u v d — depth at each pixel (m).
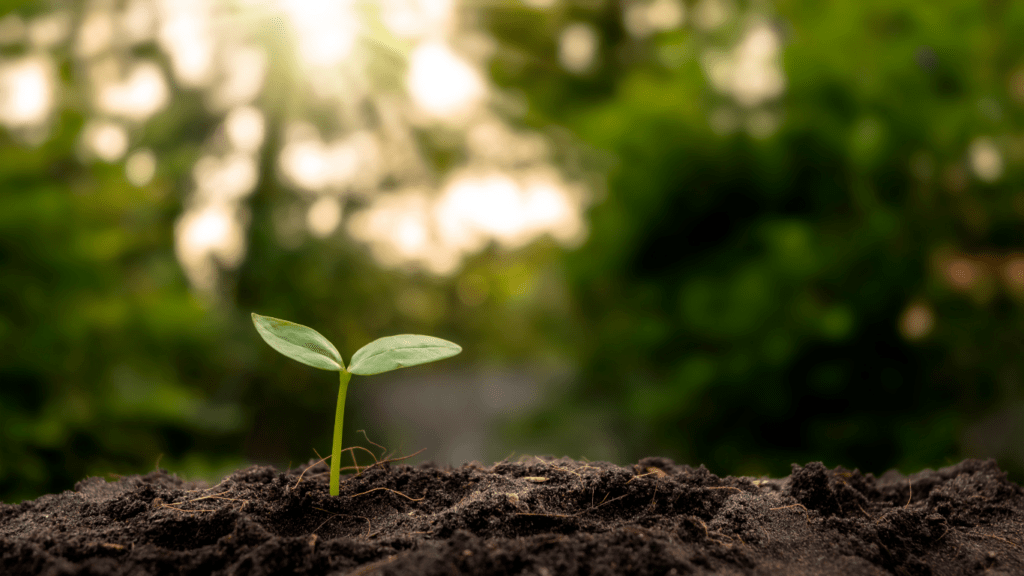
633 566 0.46
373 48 1.58
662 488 0.49
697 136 1.14
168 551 0.46
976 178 1.03
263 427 1.52
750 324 1.03
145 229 1.39
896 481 0.53
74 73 1.33
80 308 1.02
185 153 1.53
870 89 1.04
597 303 1.32
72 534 0.47
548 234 1.87
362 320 2.00
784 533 0.48
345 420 1.68
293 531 0.48
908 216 1.03
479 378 2.36
